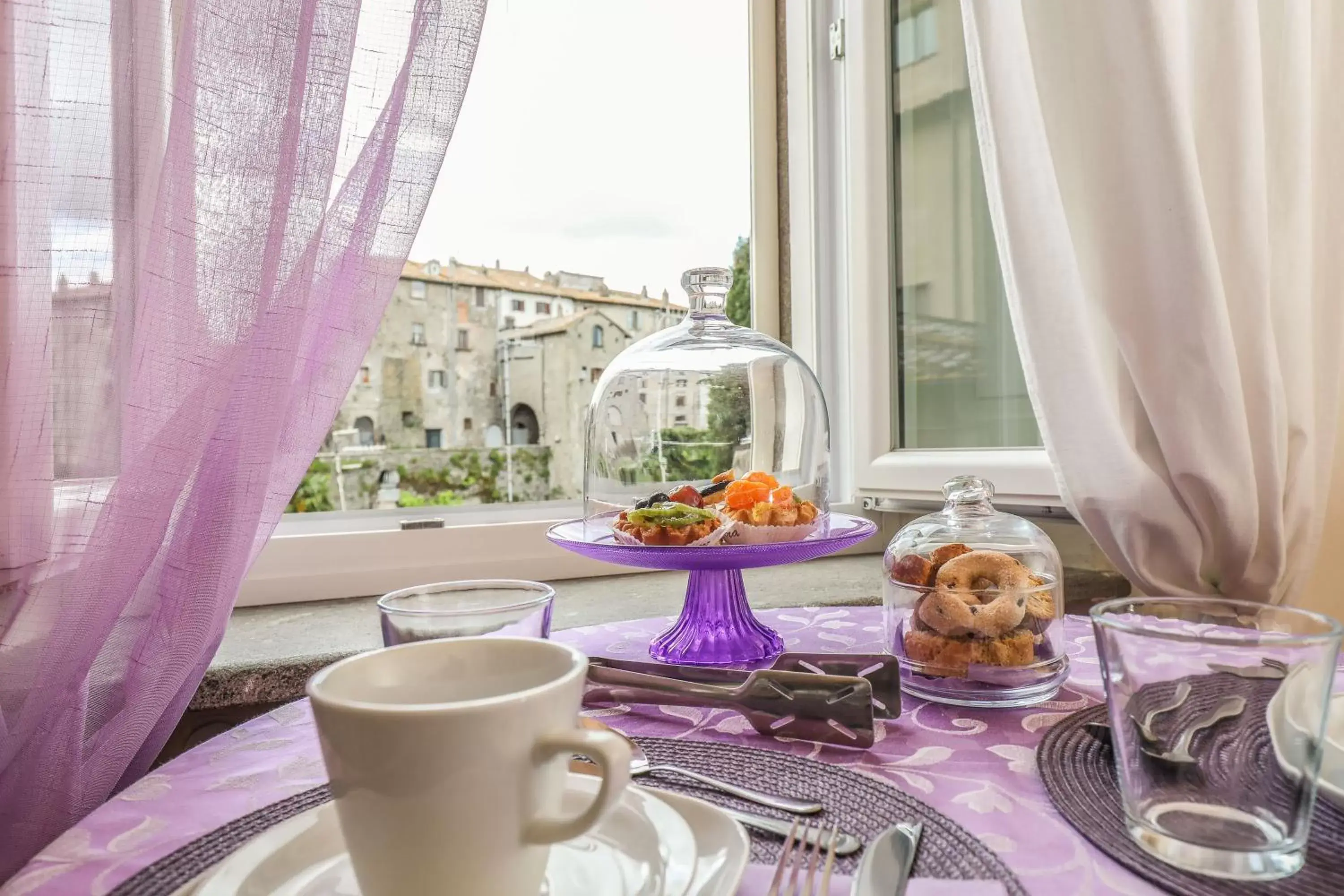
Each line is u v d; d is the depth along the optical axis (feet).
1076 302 2.90
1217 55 2.87
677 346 2.82
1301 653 0.96
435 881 0.79
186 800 1.26
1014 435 3.82
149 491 1.78
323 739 0.80
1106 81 2.82
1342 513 3.32
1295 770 0.95
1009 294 3.07
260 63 1.89
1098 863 0.98
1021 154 2.94
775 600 3.06
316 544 3.34
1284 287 2.97
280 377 1.91
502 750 0.77
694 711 1.63
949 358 4.06
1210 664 1.00
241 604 3.20
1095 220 2.90
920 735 1.46
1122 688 1.05
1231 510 2.75
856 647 2.07
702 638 1.99
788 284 4.64
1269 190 3.00
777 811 1.12
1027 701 1.60
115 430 1.87
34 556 1.77
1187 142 2.70
